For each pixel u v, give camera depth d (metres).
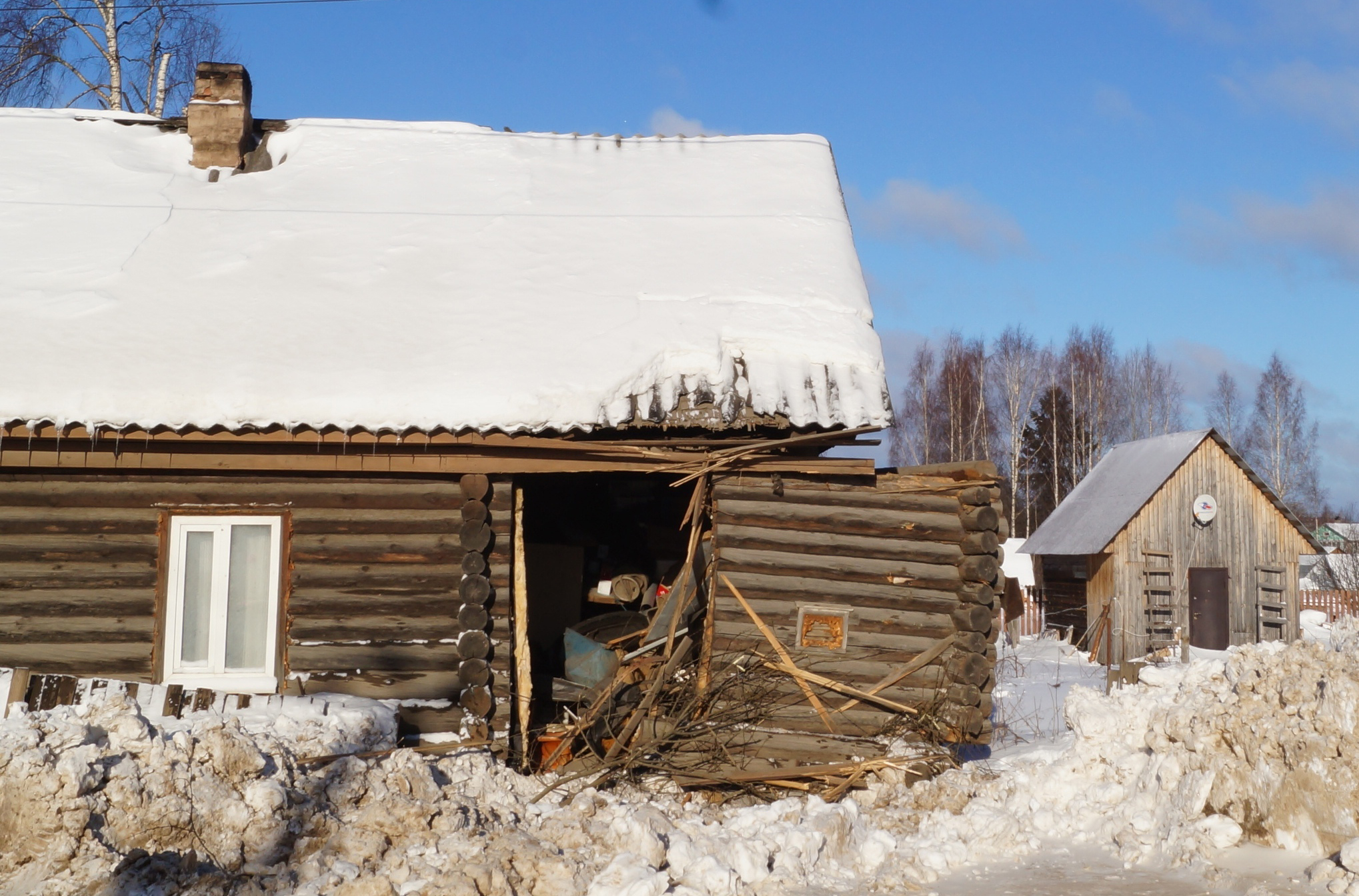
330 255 11.20
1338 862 5.89
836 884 6.63
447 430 8.66
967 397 50.09
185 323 9.72
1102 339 51.84
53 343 9.20
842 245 11.88
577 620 10.82
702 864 6.37
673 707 9.09
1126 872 6.64
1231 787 6.81
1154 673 8.33
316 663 8.84
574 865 6.30
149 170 12.78
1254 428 52.09
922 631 9.27
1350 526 47.56
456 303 10.40
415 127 14.25
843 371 9.65
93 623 8.77
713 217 12.34
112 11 21.86
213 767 6.55
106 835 6.11
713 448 9.13
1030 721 12.44
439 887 5.85
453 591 9.00
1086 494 28.70
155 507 8.90
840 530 9.27
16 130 13.44
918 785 8.46
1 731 6.27
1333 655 6.85
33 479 8.84
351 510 9.02
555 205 12.54
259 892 5.91
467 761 7.95
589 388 8.98
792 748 8.98
